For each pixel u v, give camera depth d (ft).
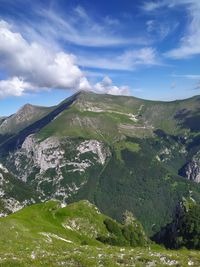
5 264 104.94
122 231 543.80
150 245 593.42
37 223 344.08
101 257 118.93
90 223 494.59
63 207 499.51
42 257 117.29
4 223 244.01
